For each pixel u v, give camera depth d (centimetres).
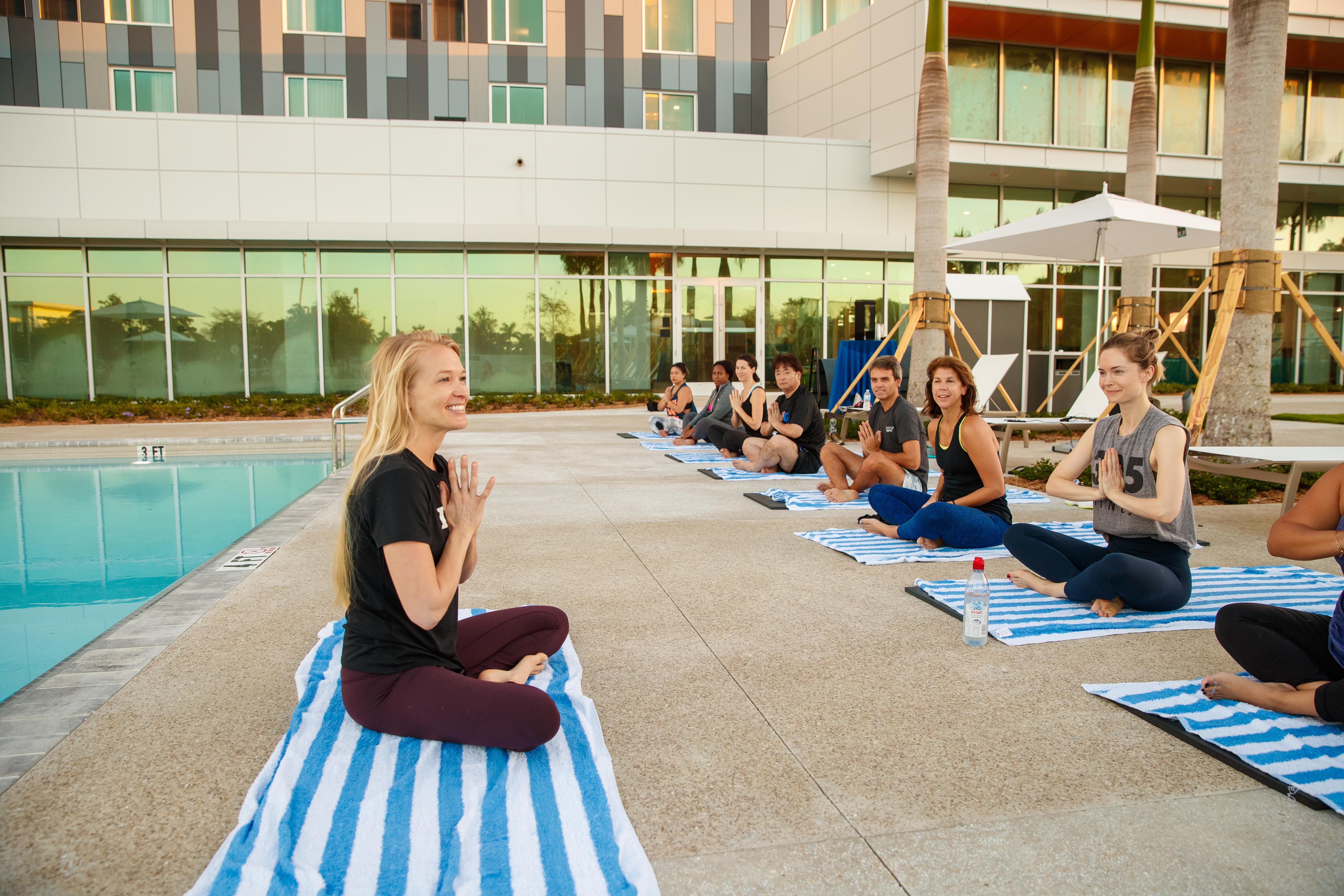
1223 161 768
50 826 198
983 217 1811
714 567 445
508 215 1634
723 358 1717
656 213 1681
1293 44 1734
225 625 350
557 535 527
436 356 222
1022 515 590
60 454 1064
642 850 186
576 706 257
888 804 209
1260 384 755
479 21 1925
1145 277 1113
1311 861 185
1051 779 221
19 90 1781
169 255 1530
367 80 1889
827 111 1841
